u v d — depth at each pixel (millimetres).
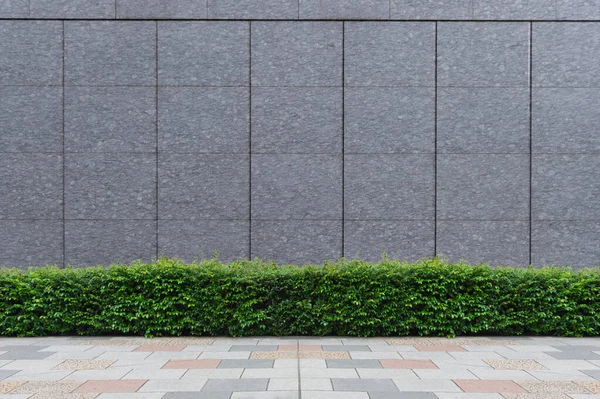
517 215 10656
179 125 10734
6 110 10680
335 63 10742
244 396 5145
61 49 10734
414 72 10781
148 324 8055
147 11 10758
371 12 10781
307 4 10766
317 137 10734
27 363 6457
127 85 10742
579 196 10656
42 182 10656
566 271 8828
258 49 10766
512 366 6348
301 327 8102
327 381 5672
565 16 10773
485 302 8023
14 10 10719
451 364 6441
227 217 10664
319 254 10641
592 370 6164
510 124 10734
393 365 6375
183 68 10758
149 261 10578
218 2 10766
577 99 10742
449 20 10805
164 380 5703
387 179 10727
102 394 5207
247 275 8188
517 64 10773
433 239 10648
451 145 10734
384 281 8117
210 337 8086
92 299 8086
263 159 10719
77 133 10688
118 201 10656
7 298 8086
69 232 10609
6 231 10578
